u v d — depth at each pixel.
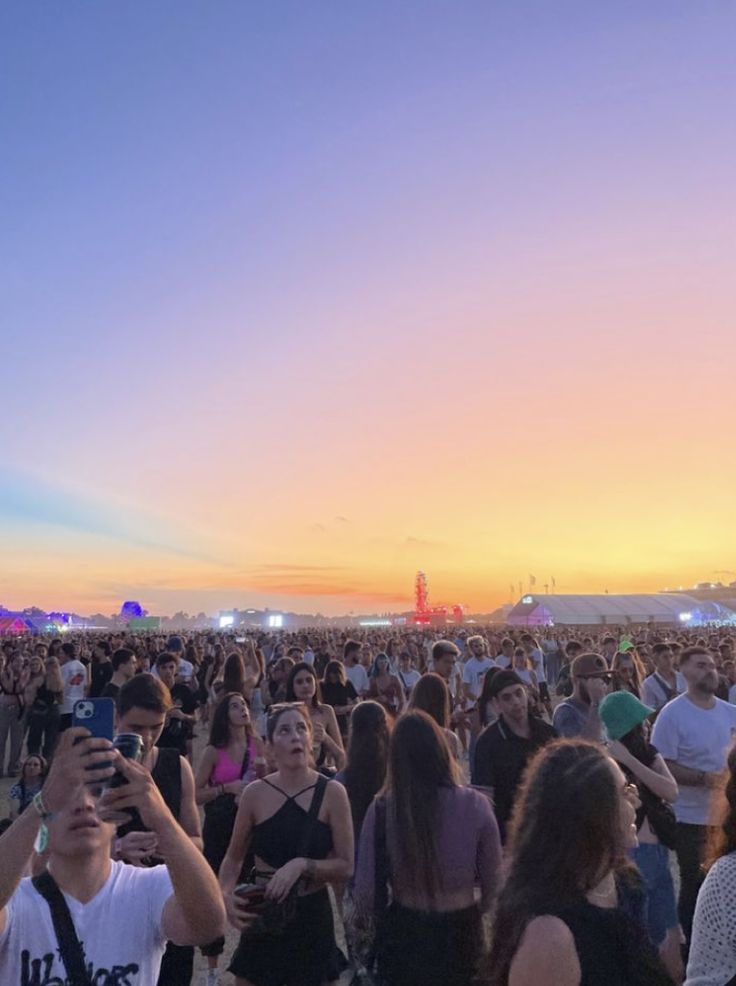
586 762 2.45
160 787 4.29
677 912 5.38
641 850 4.94
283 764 4.34
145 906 2.27
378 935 3.59
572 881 2.31
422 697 5.93
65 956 2.13
